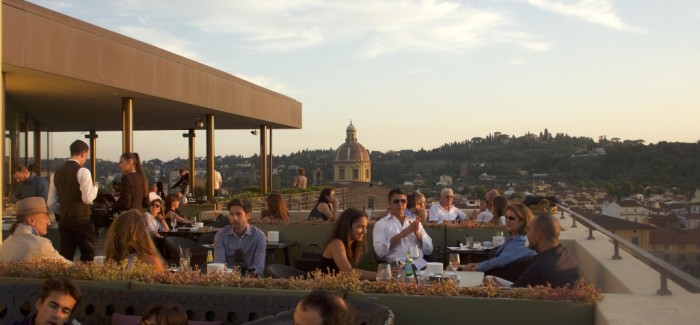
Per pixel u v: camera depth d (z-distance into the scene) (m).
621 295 4.27
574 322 4.10
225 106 21.06
